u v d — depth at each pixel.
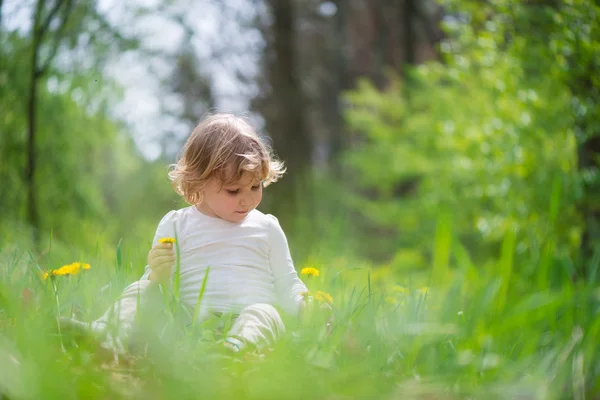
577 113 5.52
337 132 19.23
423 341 2.06
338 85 19.05
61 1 6.96
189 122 13.73
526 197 6.59
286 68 14.72
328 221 14.76
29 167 7.46
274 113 14.66
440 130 7.90
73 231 8.38
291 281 2.70
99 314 2.31
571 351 1.83
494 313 2.31
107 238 8.36
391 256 12.78
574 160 6.14
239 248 2.64
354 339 2.08
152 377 1.77
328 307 2.39
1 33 7.27
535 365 2.05
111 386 1.60
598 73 5.07
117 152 10.31
